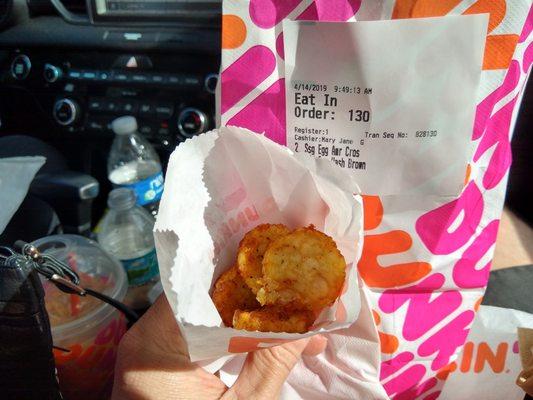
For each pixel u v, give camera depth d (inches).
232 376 12.3
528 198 22.8
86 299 15.2
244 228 11.9
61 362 14.7
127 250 18.6
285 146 10.7
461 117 9.5
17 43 21.9
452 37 8.9
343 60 9.5
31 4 21.9
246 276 11.0
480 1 8.9
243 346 9.6
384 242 11.3
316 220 11.5
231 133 10.0
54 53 21.8
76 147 23.3
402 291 12.0
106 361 15.6
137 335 12.0
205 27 20.0
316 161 9.6
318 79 9.8
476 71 9.1
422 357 12.8
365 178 10.4
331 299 10.5
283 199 11.4
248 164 10.8
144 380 11.6
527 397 14.1
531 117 20.6
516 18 8.9
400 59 9.2
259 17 9.6
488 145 10.4
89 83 21.6
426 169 10.1
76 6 21.7
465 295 12.0
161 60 20.7
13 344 11.2
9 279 10.4
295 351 11.2
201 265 10.6
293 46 9.6
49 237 17.3
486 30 8.8
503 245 21.1
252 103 10.4
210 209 10.8
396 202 10.7
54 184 21.1
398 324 12.2
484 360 13.7
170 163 9.5
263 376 11.1
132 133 21.2
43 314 11.1
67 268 11.7
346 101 9.8
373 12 9.3
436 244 11.1
